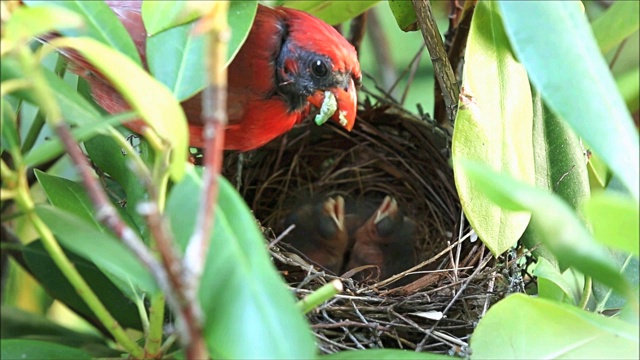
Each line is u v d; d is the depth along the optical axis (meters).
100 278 2.31
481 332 1.54
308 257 3.00
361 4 2.76
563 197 2.18
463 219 2.73
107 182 2.46
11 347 1.56
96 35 1.52
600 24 2.61
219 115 0.99
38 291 2.92
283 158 3.33
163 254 0.98
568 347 1.52
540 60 1.49
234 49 1.74
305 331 1.22
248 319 1.24
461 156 1.94
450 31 2.78
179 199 1.36
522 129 2.03
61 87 1.36
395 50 3.97
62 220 1.38
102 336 2.46
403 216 3.21
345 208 3.29
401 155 3.27
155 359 1.45
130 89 1.21
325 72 2.58
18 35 1.07
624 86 2.88
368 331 2.33
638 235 1.24
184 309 0.99
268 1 2.81
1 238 2.60
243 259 1.27
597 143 1.42
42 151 1.23
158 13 1.61
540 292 1.90
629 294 1.33
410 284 2.51
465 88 1.94
